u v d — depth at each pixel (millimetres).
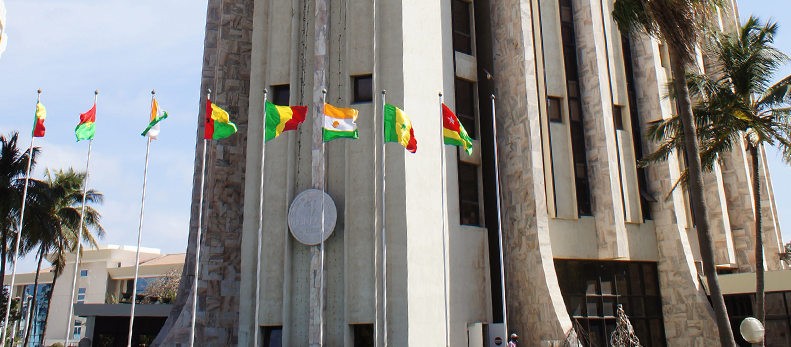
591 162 29984
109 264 84438
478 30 31984
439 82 27797
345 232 24625
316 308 23422
